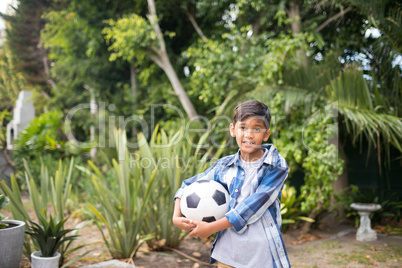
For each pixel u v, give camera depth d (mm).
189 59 9445
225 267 1601
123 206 3602
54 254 3027
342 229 5207
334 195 5285
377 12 4836
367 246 4129
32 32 18750
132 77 10859
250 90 6340
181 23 9336
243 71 6598
